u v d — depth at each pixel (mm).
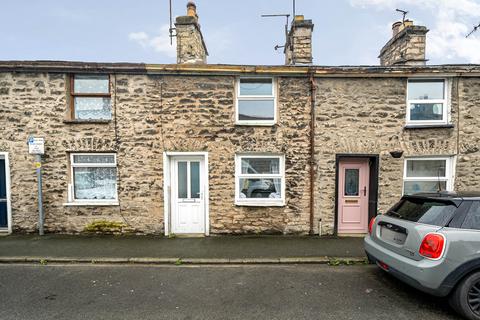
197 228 6254
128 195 6074
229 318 2982
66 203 6000
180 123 6047
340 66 5941
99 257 4742
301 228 6133
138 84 6000
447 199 3254
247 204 6070
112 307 3215
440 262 2887
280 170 6242
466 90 5941
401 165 6027
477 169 5938
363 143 6031
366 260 4621
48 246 5270
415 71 5879
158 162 6066
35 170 5984
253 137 6086
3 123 5910
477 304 2895
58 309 3166
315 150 6082
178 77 6043
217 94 6062
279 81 6090
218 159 6082
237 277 4059
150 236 6004
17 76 5891
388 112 6023
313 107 6027
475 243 2898
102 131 6008
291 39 7098
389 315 3018
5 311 3123
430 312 3082
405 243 3211
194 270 4328
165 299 3406
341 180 6258
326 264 4582
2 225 6160
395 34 7297
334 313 3066
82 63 5824
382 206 6070
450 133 5938
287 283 3848
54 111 5945
